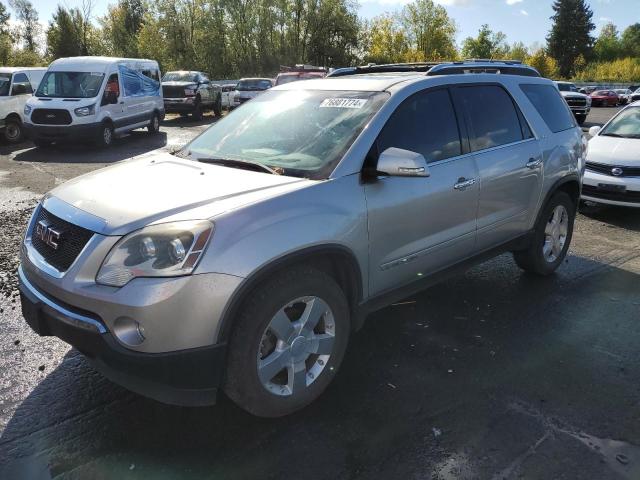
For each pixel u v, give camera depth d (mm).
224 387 2750
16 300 4520
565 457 2744
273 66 52531
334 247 2998
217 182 3055
